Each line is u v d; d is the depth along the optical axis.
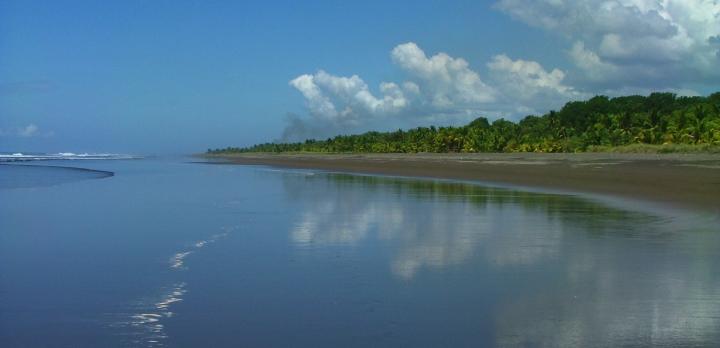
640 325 7.84
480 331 7.75
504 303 9.02
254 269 11.66
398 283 10.39
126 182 42.44
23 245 14.73
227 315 8.61
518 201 25.73
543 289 9.83
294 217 20.03
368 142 169.88
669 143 81.75
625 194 28.14
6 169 68.44
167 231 16.94
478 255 12.87
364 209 22.56
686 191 26.86
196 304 9.20
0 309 8.99
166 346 7.37
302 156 150.38
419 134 145.25
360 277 10.88
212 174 56.50
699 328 7.68
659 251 13.11
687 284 10.02
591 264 11.76
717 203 22.56
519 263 11.96
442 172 55.38
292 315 8.57
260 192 31.91
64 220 19.70
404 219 19.30
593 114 114.50
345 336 7.64
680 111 91.31
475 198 27.45
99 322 8.34
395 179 45.47
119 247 14.35
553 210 21.91
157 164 97.06
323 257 12.85
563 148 97.44
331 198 27.75
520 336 7.52
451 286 10.12
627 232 16.03
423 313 8.58
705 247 13.56
